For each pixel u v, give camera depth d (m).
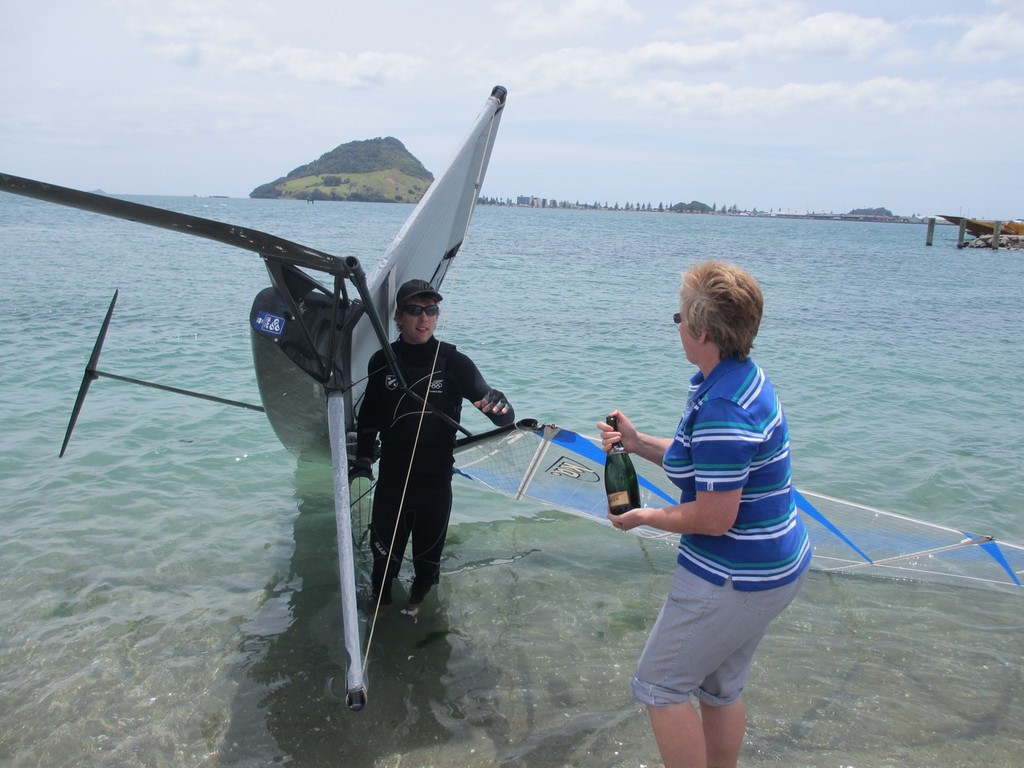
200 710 3.31
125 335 10.59
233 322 11.88
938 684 3.62
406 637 3.93
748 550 2.44
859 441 7.15
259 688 3.47
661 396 8.59
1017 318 16.39
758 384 2.43
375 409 3.98
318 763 3.04
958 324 15.23
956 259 41.81
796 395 8.98
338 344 3.93
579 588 4.48
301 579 4.44
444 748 3.13
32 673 3.51
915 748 3.18
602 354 10.86
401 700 3.43
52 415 7.01
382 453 3.98
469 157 4.84
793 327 14.34
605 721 3.30
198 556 4.64
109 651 3.69
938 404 8.64
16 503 5.20
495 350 10.98
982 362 11.16
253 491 5.59
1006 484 6.07
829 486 5.98
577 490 4.87
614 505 2.87
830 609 4.32
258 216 75.38
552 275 22.86
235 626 3.95
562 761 3.06
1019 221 57.50
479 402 3.98
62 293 14.23
